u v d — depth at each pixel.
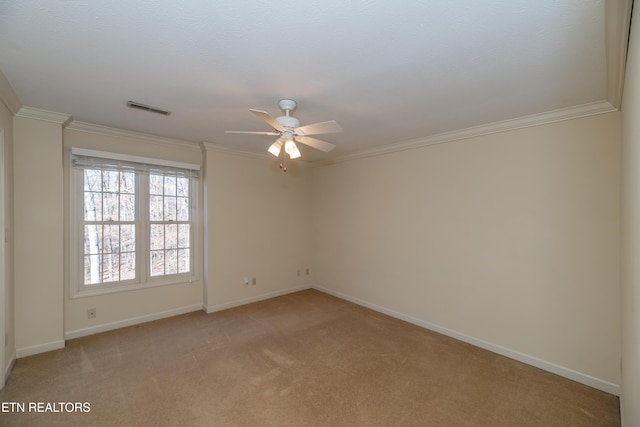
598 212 2.42
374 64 1.87
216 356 2.87
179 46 1.68
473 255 3.18
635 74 1.18
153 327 3.55
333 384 2.43
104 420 1.98
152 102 2.52
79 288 3.28
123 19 1.45
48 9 1.37
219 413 2.07
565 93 2.25
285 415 2.06
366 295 4.38
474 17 1.41
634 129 1.23
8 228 2.49
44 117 2.80
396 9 1.36
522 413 2.10
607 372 2.37
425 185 3.62
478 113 2.70
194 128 3.28
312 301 4.63
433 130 3.26
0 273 2.30
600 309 2.41
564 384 2.46
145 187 3.72
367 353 2.96
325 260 5.10
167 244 3.93
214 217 4.15
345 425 1.97
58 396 2.23
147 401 2.19
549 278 2.66
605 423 2.00
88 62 1.87
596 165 2.43
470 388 2.39
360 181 4.45
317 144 2.62
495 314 3.01
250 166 4.54
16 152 2.68
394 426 1.97
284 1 1.31
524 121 2.77
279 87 2.21
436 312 3.51
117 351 2.93
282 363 2.75
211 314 4.03
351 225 4.61
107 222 3.46
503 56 1.76
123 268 3.58
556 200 2.62
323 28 1.51
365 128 3.19
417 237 3.70
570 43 1.62
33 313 2.81
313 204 5.33
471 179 3.19
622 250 1.96
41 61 1.86
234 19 1.44
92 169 3.33
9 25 1.49
